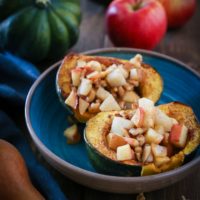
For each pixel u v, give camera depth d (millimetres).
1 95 682
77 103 612
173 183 573
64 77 634
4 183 545
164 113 594
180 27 875
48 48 769
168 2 828
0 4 759
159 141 566
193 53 817
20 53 771
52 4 767
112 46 825
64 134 647
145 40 784
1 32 770
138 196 585
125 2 785
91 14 904
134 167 547
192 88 681
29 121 602
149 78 646
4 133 638
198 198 591
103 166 563
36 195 547
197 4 939
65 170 558
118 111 598
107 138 573
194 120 587
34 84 648
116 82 624
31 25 750
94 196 593
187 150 557
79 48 819
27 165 600
